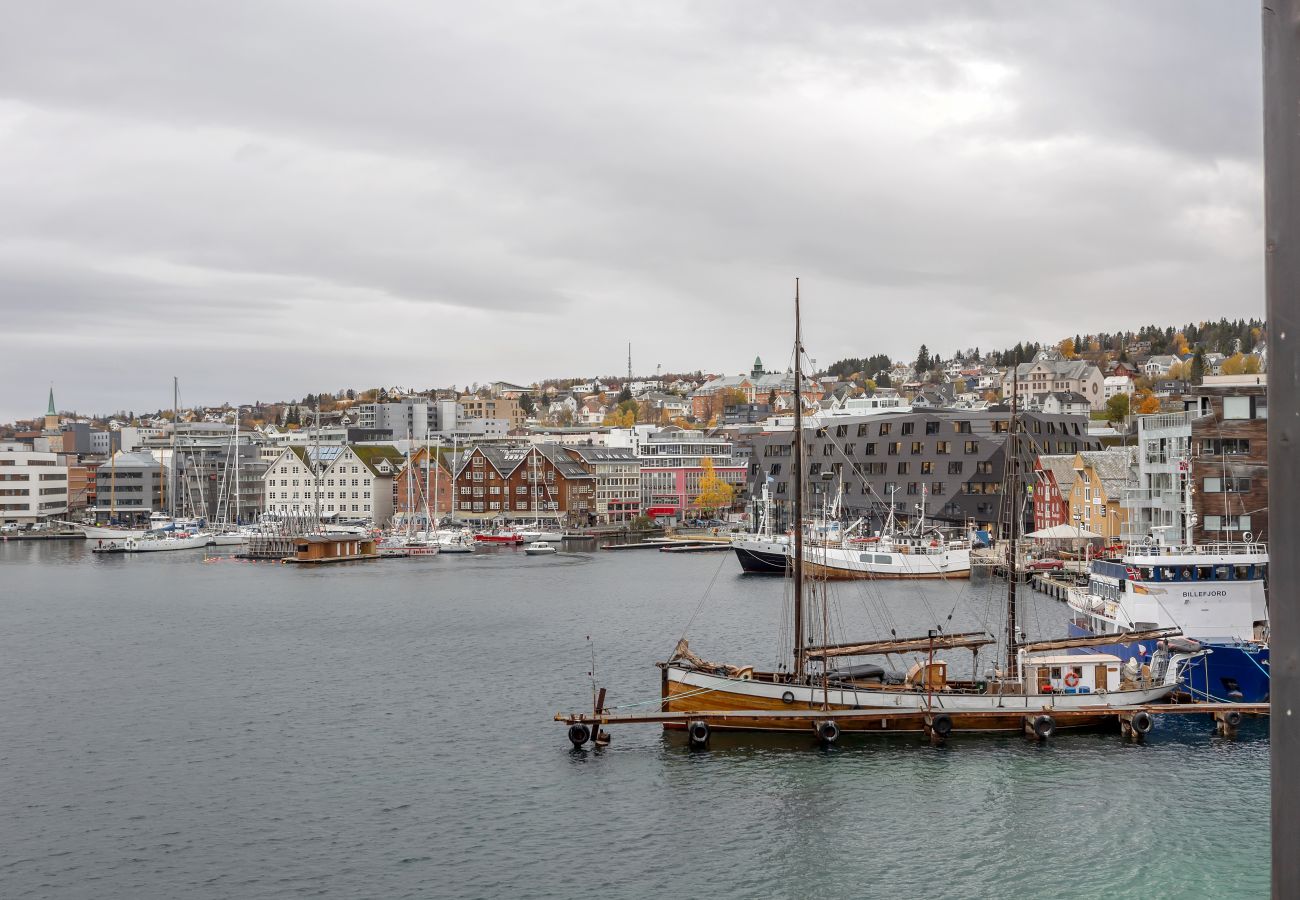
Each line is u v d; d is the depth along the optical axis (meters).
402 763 78.50
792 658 114.75
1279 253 9.61
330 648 124.00
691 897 56.44
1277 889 9.86
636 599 164.25
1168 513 153.62
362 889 57.91
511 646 123.62
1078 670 83.94
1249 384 136.25
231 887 58.44
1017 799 68.69
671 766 76.19
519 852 62.16
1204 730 82.44
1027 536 183.75
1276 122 9.63
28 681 107.62
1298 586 9.53
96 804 71.19
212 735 86.88
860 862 60.22
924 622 136.12
